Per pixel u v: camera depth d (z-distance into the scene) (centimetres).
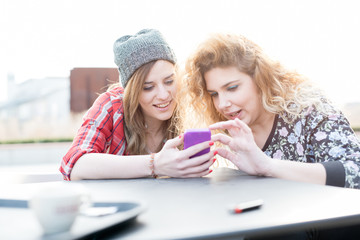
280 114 160
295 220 65
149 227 63
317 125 143
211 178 118
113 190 100
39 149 955
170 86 169
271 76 155
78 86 888
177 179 118
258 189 94
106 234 60
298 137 156
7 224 66
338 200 80
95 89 790
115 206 74
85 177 128
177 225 63
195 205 77
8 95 1008
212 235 58
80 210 65
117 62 178
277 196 85
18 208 77
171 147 124
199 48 157
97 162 128
